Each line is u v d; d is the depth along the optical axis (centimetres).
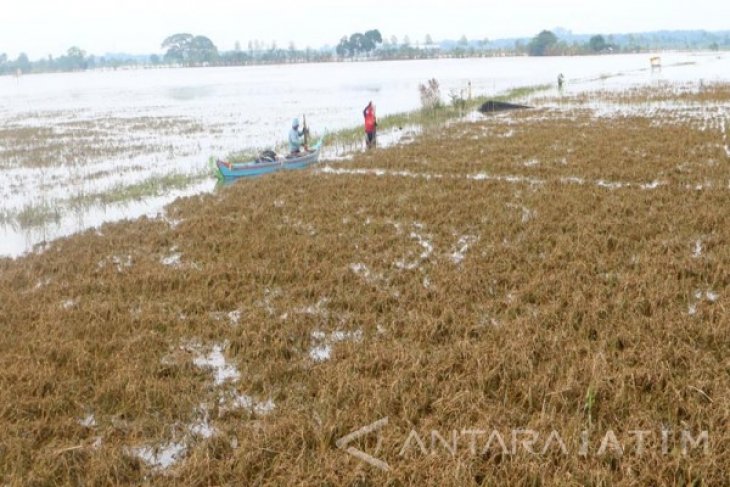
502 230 1130
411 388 625
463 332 748
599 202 1274
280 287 938
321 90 5797
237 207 1389
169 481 511
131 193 1636
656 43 19788
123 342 757
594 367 624
